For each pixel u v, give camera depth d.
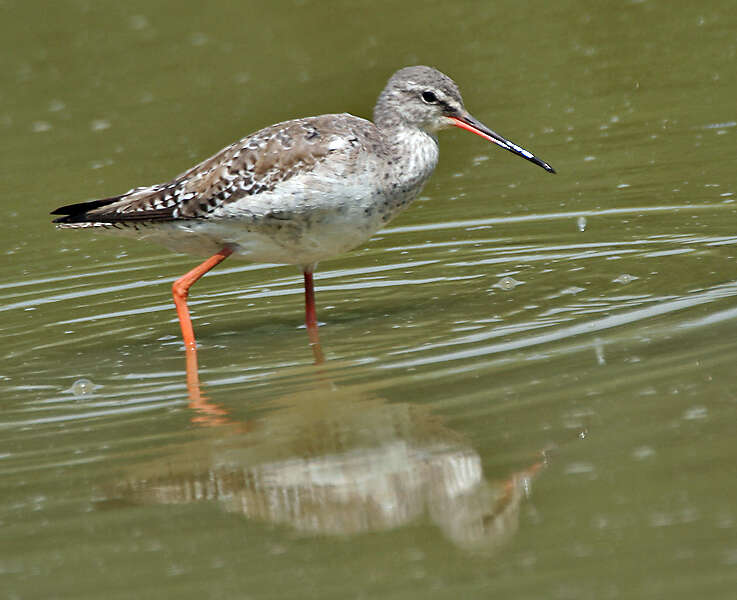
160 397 11.62
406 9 26.45
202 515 9.16
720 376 10.55
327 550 8.51
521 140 20.09
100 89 23.50
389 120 13.55
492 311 13.36
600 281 14.01
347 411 10.84
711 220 15.95
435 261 15.78
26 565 8.49
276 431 10.53
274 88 22.58
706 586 7.51
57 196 19.11
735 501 8.47
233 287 15.73
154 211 13.20
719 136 19.12
